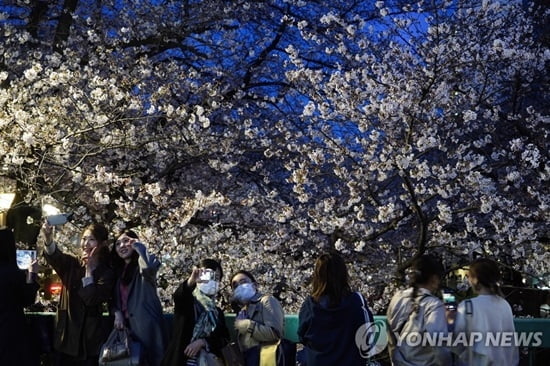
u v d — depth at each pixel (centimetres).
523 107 1208
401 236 1005
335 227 895
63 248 848
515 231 885
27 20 1214
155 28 1230
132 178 992
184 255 848
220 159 1102
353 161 958
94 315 458
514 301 1038
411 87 858
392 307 404
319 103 955
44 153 838
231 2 1352
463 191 938
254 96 1269
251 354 437
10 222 859
